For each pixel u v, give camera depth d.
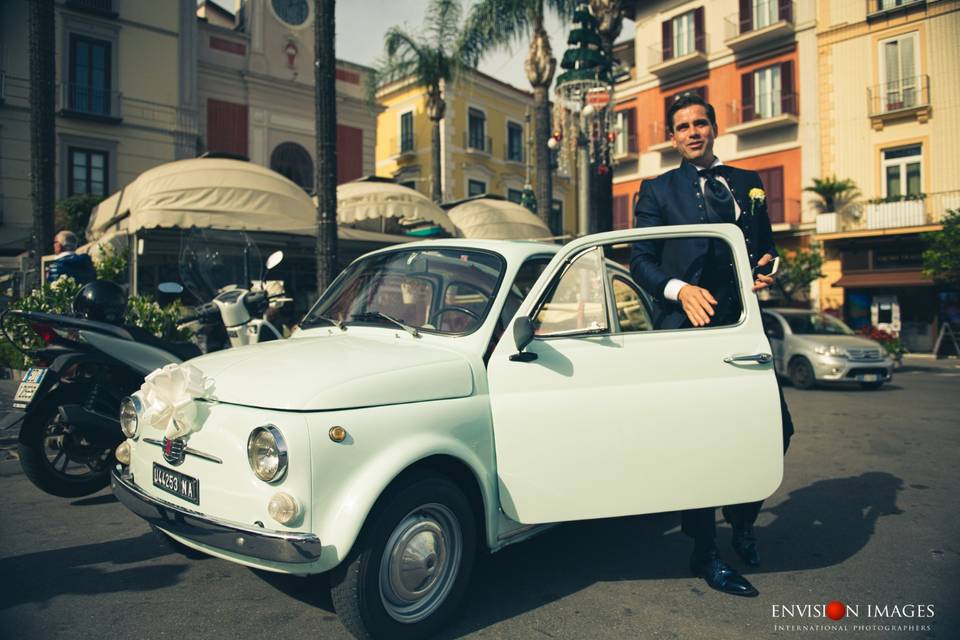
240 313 5.68
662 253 3.10
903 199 20.91
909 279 20.80
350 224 15.32
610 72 11.37
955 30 20.11
